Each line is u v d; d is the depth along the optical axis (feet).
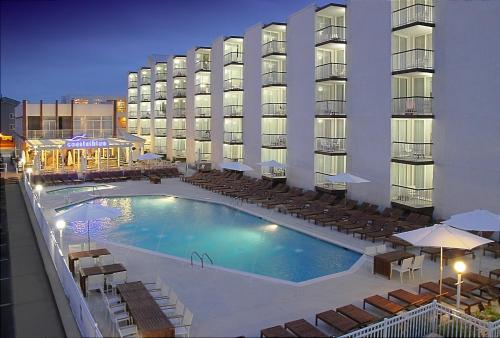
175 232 78.54
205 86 167.73
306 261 61.98
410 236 45.57
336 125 102.68
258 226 82.58
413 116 78.95
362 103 92.94
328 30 101.71
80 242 68.44
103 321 40.86
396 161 83.61
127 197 112.16
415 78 84.12
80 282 49.62
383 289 49.39
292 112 115.24
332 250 67.10
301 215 85.61
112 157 184.34
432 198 79.56
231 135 140.77
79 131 193.47
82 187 124.77
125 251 63.36
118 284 47.14
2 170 158.51
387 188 86.63
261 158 127.24
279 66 125.08
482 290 46.57
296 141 113.91
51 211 92.68
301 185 112.37
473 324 37.22
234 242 71.87
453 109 74.79
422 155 79.77
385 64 85.97
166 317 38.11
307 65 108.27
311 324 40.40
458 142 74.02
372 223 76.28
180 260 59.62
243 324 40.86
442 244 42.91
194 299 46.57
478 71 69.92
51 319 46.47
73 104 208.33
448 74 75.61
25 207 99.50
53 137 176.65
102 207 57.88
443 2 76.23
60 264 51.75
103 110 214.07
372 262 58.54
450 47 75.05
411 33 82.79
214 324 40.83
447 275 53.72
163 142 206.39
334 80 97.81
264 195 103.55
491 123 68.03
